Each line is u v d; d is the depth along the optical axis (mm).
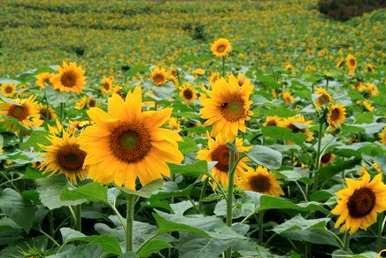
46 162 2775
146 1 47000
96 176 2102
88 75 17938
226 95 2635
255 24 36656
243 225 2746
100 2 45719
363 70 14531
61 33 37750
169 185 3641
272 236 3508
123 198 3896
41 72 6070
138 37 35594
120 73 17625
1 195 3107
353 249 3600
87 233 3799
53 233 3465
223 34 34156
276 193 3541
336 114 4465
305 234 3195
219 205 3277
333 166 3967
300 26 33750
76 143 2771
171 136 2105
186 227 2072
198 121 5594
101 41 34688
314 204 2816
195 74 9977
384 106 7387
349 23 33719
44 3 44656
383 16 32750
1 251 3084
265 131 4090
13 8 42531
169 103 6020
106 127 2088
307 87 7641
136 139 2109
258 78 7938
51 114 5605
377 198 2859
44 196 2572
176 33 37094
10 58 27891
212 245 2373
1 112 4273
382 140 4762
